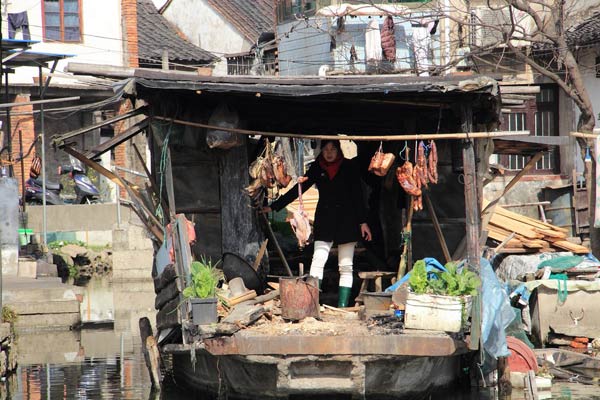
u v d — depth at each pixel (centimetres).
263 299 1249
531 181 2894
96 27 3466
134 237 2800
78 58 3434
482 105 1254
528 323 1575
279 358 1077
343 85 1185
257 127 1523
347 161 1357
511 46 2520
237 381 1154
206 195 1341
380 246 1556
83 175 3128
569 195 2731
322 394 1119
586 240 2598
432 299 1111
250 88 1174
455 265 1161
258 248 1335
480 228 1334
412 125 1422
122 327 1947
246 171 1336
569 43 2769
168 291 1240
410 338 1079
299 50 3300
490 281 1242
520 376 1284
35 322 1906
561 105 2931
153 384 1317
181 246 1200
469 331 1165
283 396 1123
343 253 1339
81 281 2811
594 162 2362
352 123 1504
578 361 1416
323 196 1346
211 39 4425
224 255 1302
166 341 1284
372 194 1559
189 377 1291
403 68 3108
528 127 2956
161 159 1280
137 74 1202
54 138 1277
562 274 1581
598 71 2870
